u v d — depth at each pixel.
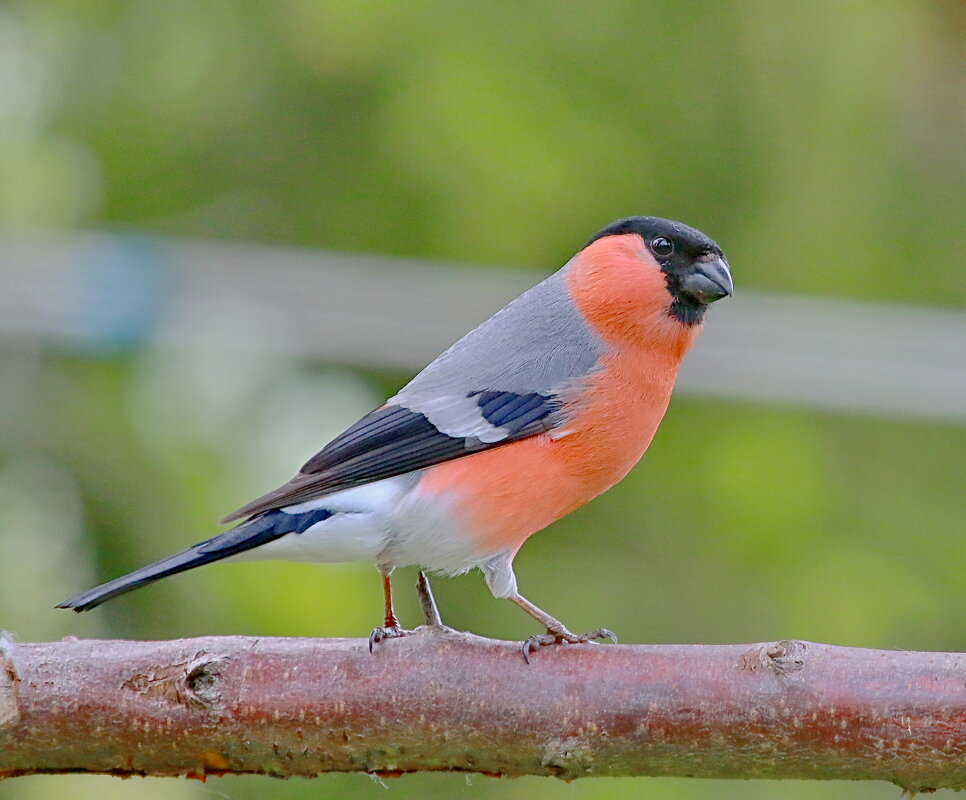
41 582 10.16
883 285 13.11
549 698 6.10
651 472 12.71
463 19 12.50
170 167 12.79
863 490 13.09
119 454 10.76
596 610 12.17
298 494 7.22
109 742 6.21
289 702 6.17
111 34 12.69
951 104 14.00
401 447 7.37
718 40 12.97
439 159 12.27
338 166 12.73
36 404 11.02
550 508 7.61
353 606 10.12
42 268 11.33
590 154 12.40
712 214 12.90
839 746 5.88
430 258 12.46
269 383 11.59
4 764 6.30
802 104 13.03
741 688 5.96
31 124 11.79
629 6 12.87
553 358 7.72
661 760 6.09
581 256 8.27
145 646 6.31
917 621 11.98
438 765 6.27
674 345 7.96
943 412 12.23
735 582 12.24
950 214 13.66
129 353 11.38
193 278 11.91
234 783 10.30
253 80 12.74
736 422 12.76
